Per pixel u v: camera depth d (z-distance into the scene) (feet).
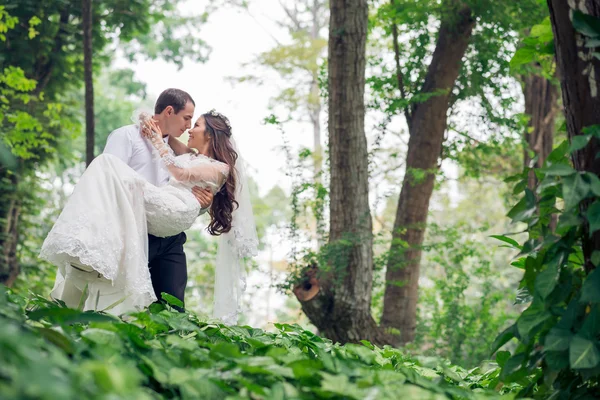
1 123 47.01
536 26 11.91
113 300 15.44
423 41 45.21
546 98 54.90
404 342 41.24
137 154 17.19
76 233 14.74
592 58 10.21
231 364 8.84
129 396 5.89
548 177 9.75
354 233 31.01
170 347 9.45
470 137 47.16
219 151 17.83
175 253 16.87
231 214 18.39
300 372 8.54
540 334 10.09
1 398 4.93
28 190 54.90
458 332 42.83
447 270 45.68
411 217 42.91
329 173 33.35
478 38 43.50
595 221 9.11
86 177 15.52
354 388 7.89
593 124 10.19
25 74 55.83
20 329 7.75
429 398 8.31
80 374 5.85
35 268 55.21
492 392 10.08
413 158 43.37
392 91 45.96
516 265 11.58
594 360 8.80
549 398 10.00
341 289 31.01
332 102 31.60
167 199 16.20
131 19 57.47
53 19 56.65
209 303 66.85
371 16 49.37
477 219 91.91
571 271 10.07
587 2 10.27
